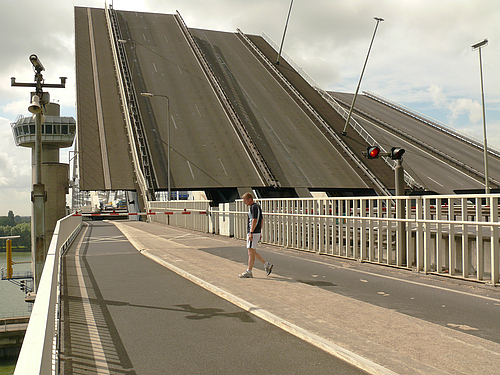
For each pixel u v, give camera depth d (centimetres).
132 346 501
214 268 1029
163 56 6347
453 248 920
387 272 999
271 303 674
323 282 872
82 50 6266
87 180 4241
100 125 4941
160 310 664
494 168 5344
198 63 6294
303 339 520
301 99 6034
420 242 989
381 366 415
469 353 455
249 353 473
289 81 6562
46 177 5531
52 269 441
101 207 8256
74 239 1939
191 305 696
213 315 634
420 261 990
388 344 484
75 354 478
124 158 4559
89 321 607
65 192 5628
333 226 1273
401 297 736
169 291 805
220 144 4762
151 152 4531
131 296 764
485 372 403
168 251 1375
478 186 4697
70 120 7669
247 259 1212
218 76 6119
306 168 4612
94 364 447
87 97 5350
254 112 5472
